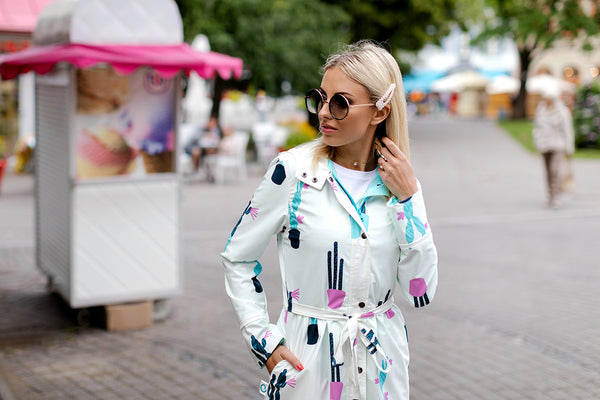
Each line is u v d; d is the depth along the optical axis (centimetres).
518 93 3894
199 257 876
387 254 234
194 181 1703
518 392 462
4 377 484
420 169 1952
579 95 2388
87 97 572
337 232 229
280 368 231
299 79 2033
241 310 237
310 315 233
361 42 246
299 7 2003
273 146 1991
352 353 229
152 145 594
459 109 5147
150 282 600
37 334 577
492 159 2183
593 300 685
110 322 589
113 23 553
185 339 567
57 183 616
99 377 486
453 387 470
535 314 638
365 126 232
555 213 1226
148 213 594
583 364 513
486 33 3809
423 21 2855
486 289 727
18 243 940
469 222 1138
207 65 564
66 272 595
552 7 3503
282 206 234
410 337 575
